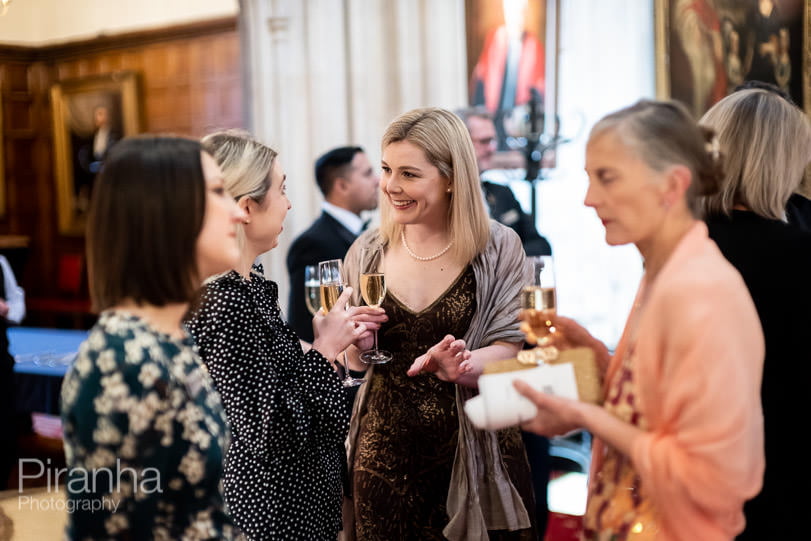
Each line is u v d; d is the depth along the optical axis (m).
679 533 1.51
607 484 1.71
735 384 1.45
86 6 9.66
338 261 2.59
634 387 1.62
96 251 1.51
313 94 7.10
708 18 5.68
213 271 1.61
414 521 2.55
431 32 6.69
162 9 9.12
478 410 1.64
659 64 5.91
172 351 1.51
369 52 6.90
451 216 2.59
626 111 1.63
